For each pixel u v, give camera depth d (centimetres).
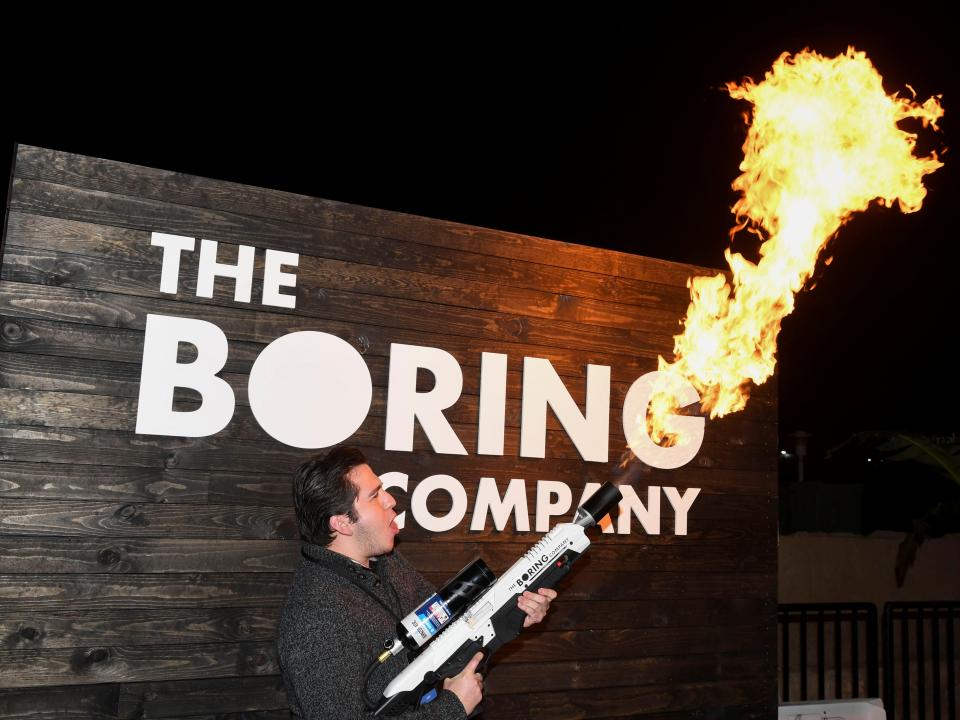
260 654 309
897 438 520
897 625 589
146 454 300
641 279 406
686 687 392
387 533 235
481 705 239
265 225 327
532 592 233
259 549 313
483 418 358
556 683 364
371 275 344
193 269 314
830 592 605
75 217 298
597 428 382
